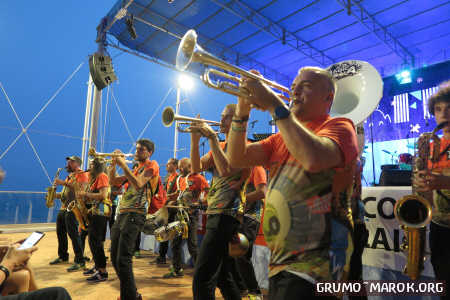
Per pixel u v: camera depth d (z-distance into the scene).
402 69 12.23
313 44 10.88
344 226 0.89
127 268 2.35
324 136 0.87
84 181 4.20
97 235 3.46
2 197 7.84
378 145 12.52
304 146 0.77
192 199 3.59
